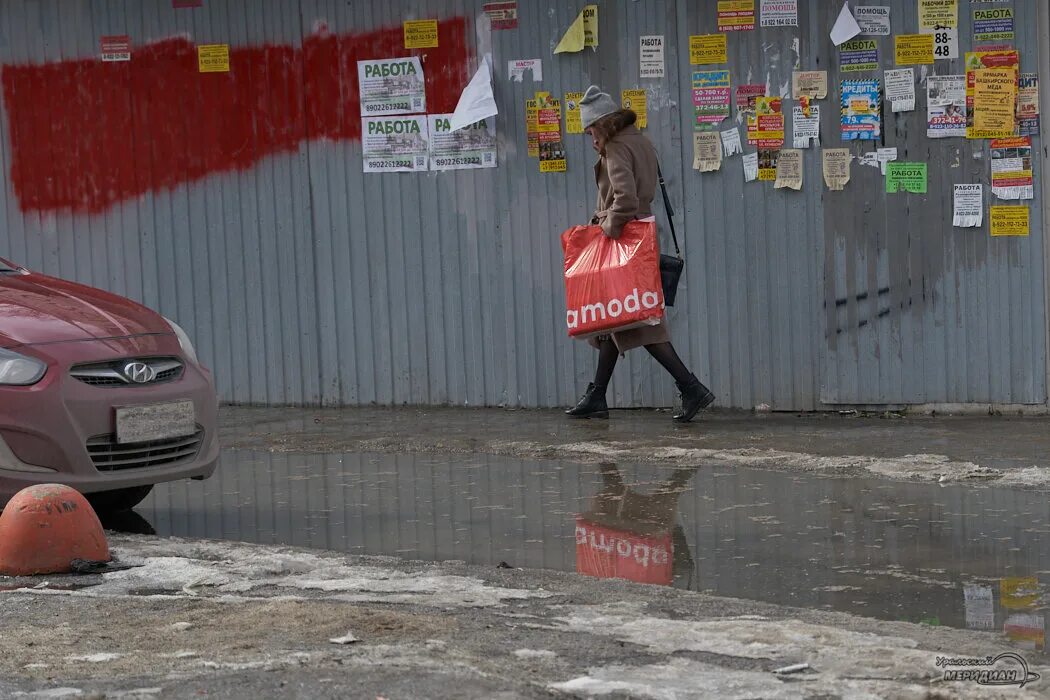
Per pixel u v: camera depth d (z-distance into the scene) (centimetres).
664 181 1387
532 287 1430
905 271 1350
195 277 1504
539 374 1438
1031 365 1335
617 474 1069
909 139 1338
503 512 950
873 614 684
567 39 1392
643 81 1383
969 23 1320
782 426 1295
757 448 1156
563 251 1338
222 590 724
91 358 869
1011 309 1335
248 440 1291
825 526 875
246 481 1099
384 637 609
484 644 598
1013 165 1322
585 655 584
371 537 891
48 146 1512
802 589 734
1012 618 669
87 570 769
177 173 1495
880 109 1339
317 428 1348
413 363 1466
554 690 527
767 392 1384
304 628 623
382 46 1440
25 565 764
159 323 948
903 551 807
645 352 1402
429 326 1459
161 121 1492
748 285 1380
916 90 1333
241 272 1495
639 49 1380
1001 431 1237
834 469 1059
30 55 1504
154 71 1488
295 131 1467
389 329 1468
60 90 1505
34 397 840
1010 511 901
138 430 877
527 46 1407
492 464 1132
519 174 1423
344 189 1464
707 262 1385
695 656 587
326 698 507
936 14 1322
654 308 1260
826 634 621
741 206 1374
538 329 1434
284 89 1466
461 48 1423
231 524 946
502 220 1431
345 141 1458
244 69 1470
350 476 1105
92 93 1499
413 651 578
